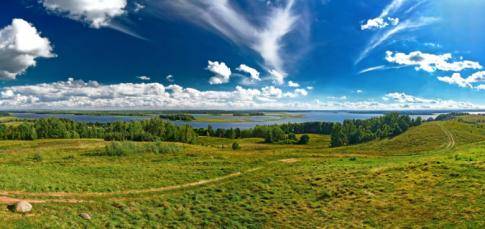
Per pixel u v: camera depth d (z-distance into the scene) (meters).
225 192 34.84
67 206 25.50
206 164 56.19
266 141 191.00
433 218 21.88
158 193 33.66
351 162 52.06
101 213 25.17
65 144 106.50
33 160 61.78
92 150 84.00
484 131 134.38
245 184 38.06
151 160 65.25
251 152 91.69
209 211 28.66
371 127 198.38
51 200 26.88
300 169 46.09
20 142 112.00
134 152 76.25
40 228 20.03
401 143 123.88
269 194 33.62
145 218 25.64
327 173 40.84
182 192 34.66
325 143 184.62
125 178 40.12
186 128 179.88
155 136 159.50
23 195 27.12
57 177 36.44
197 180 41.31
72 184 33.03
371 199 28.44
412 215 23.25
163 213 27.30
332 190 32.94
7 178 31.41
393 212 24.59
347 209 27.11
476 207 22.02
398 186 30.94
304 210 28.30
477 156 38.81
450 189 27.05
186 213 27.61
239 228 24.89
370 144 141.00
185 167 51.62
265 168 51.06
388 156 68.38
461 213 21.56
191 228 24.50
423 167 36.16
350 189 32.38
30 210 22.84
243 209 29.27
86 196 29.83
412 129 159.25
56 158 67.56
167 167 51.19
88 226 21.95
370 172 38.16
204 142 186.62
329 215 26.27
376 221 23.47
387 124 193.62
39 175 36.12
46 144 105.50
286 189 35.28
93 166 50.31
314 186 35.50
